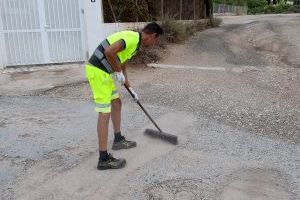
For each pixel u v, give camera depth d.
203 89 8.01
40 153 4.89
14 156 4.79
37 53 10.00
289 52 11.77
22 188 4.07
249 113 6.57
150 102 7.17
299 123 6.12
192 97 7.45
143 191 4.00
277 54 11.80
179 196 3.91
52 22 9.95
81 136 5.47
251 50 12.47
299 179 4.31
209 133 5.63
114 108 4.86
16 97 7.52
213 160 4.73
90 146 5.12
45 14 9.84
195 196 3.91
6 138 5.36
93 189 4.05
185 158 4.77
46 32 9.95
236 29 16.20
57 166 4.54
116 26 10.75
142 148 5.04
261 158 4.82
